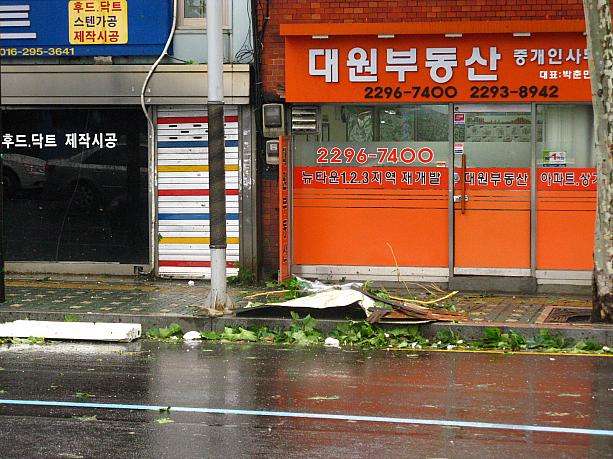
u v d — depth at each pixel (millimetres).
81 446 6227
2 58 14336
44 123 14625
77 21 14117
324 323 10586
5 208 14820
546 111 13562
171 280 14391
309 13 13766
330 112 14000
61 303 11883
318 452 6094
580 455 6051
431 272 13867
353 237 14047
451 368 8859
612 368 8867
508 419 6934
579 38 13219
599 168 10352
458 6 13477
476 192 13734
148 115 14234
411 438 6426
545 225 13609
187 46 14133
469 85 13484
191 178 14305
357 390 7887
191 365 8961
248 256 14164
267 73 13922
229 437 6438
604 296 10453
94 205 14625
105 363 9031
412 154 13852
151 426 6719
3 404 7352
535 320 10828
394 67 13570
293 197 14148
